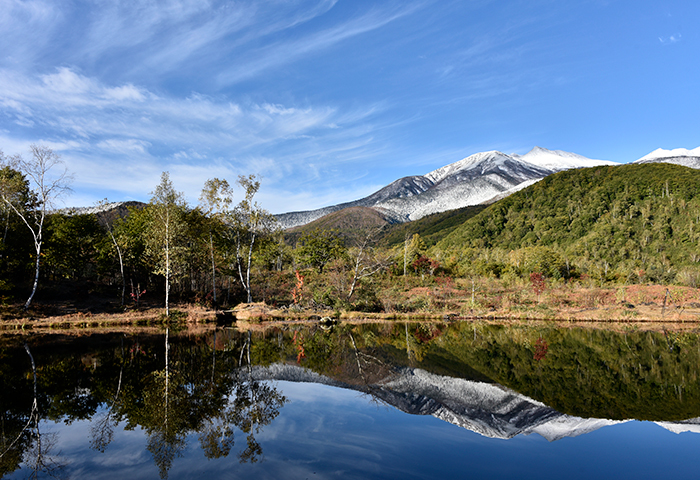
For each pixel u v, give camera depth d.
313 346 19.86
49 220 35.44
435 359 16.66
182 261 33.56
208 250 38.88
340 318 33.78
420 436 7.87
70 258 34.69
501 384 12.46
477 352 18.48
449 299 41.69
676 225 108.88
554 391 11.61
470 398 10.81
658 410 9.77
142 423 8.58
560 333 25.59
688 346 20.59
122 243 34.06
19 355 16.33
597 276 58.62
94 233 41.91
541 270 57.41
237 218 36.91
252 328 27.48
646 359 16.94
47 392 10.92
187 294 38.62
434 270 60.31
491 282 51.88
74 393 10.85
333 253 56.56
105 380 12.26
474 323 31.25
